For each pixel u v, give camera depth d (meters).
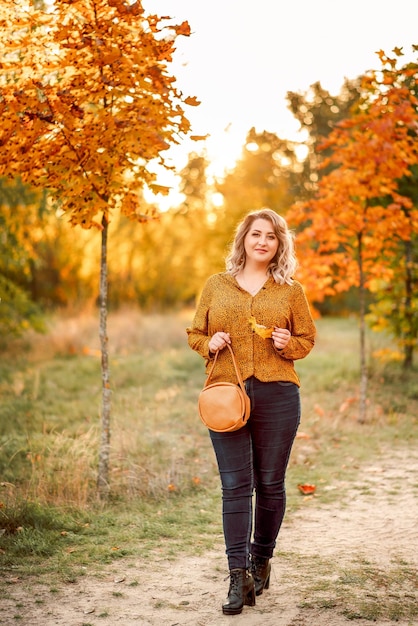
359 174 7.72
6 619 3.13
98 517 4.64
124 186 5.13
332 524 4.62
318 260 8.53
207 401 3.30
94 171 4.90
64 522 4.47
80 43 4.72
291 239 3.57
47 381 9.67
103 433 5.23
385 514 4.81
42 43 4.88
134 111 4.80
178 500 5.14
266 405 3.37
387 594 3.44
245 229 3.58
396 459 6.34
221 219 17.59
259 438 3.40
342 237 8.34
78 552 4.02
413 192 9.53
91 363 11.21
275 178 18.69
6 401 8.30
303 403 8.56
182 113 4.75
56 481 5.11
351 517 4.77
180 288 19.61
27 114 4.82
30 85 4.86
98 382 9.86
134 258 19.02
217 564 3.89
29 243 11.40
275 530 3.46
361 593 3.45
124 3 4.63
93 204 4.89
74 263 17.12
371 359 10.84
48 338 12.76
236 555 3.27
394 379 9.86
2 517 4.37
